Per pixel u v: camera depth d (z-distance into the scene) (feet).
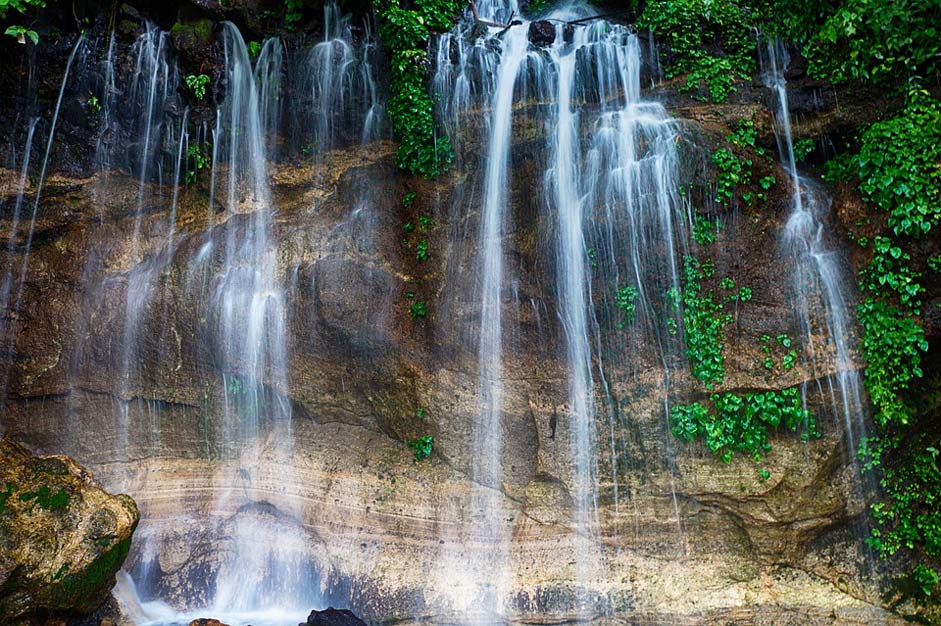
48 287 30.91
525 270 28.53
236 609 28.09
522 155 29.19
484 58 30.17
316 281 30.17
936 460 27.07
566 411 27.84
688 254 27.12
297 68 31.76
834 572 26.55
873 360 26.00
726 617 25.98
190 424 30.53
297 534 29.01
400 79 30.42
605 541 27.25
